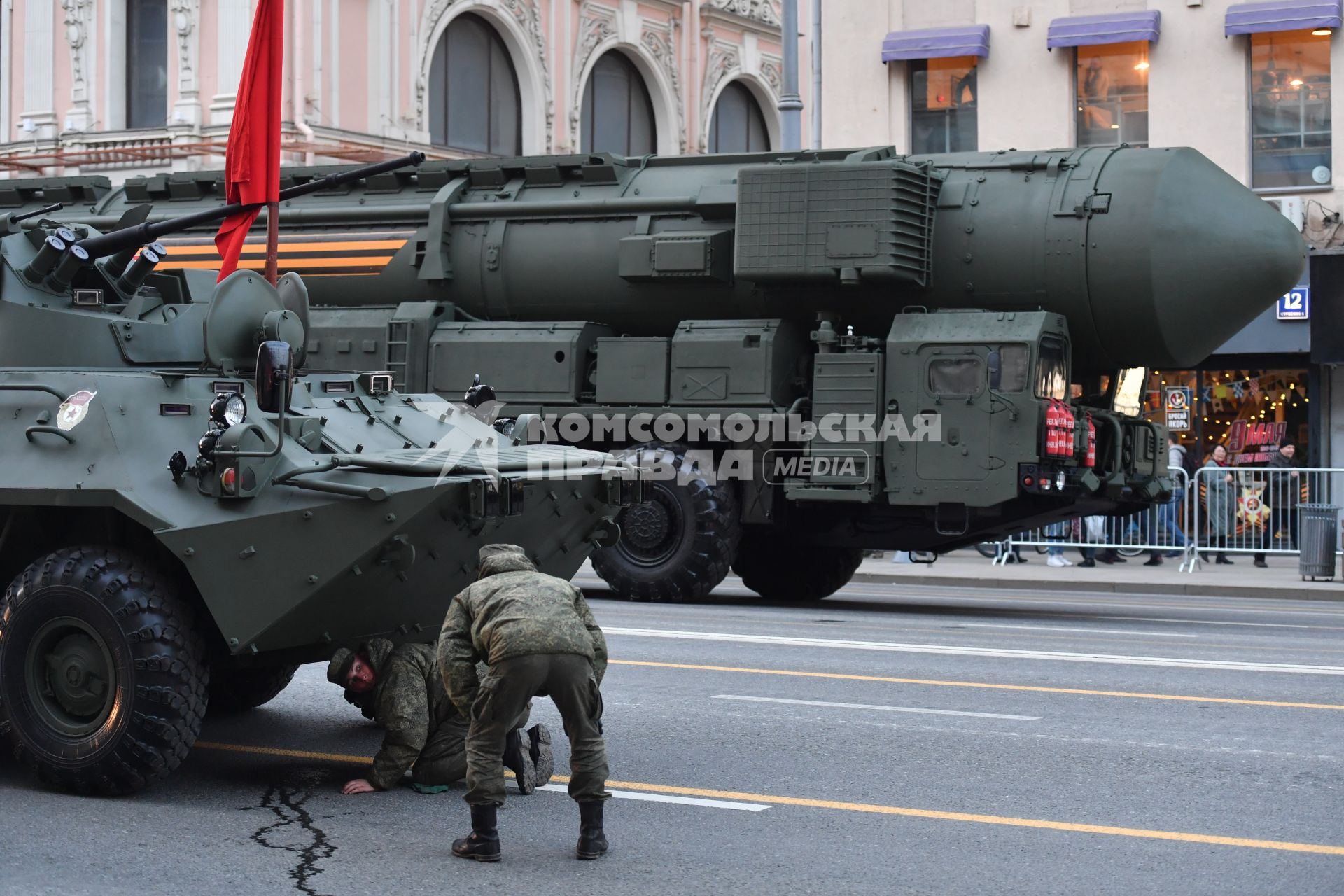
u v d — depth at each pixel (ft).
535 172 144.66
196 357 75.41
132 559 61.57
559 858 53.98
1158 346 127.75
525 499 66.23
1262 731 76.64
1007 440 123.54
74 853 54.34
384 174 150.41
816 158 135.03
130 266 76.79
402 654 63.87
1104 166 127.65
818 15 203.10
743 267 130.82
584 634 53.26
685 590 134.82
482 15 296.30
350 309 147.43
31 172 271.90
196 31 262.06
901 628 118.52
